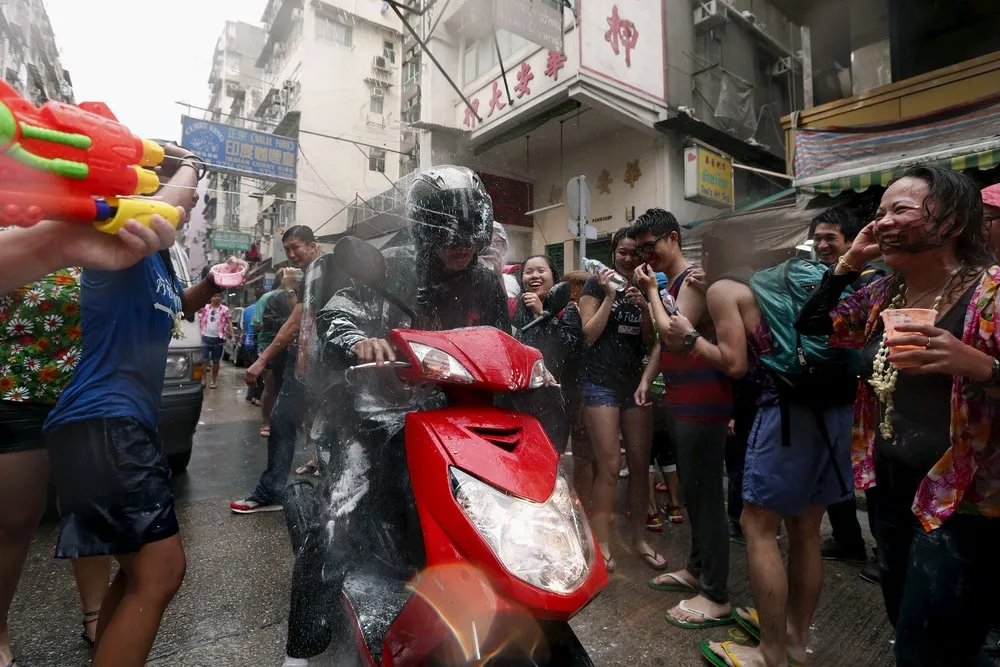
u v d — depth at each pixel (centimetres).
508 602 108
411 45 454
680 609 226
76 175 70
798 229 272
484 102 524
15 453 170
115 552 136
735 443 281
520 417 142
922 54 600
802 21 679
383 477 150
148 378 151
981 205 132
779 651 183
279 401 320
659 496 404
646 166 666
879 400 150
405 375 137
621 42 609
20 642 202
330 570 154
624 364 267
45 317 173
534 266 304
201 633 210
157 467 145
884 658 202
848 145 579
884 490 151
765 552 184
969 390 123
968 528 124
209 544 292
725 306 191
